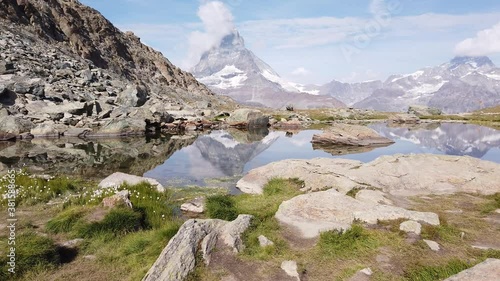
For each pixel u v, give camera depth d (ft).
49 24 355.56
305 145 156.97
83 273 34.30
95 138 164.25
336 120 340.59
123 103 228.63
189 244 34.27
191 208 57.11
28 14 328.29
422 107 473.67
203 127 240.94
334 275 32.42
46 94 192.34
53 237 41.65
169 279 29.91
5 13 299.38
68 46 358.43
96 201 53.31
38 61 239.91
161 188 67.36
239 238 37.68
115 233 42.93
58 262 35.91
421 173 67.00
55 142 145.69
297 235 40.27
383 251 35.86
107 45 470.39
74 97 202.90
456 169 68.74
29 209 53.06
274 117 315.78
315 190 61.41
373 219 41.91
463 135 207.92
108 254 38.19
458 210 49.93
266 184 70.69
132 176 70.44
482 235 40.19
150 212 50.85
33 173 84.64
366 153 132.36
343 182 59.41
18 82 187.21
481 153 132.98
